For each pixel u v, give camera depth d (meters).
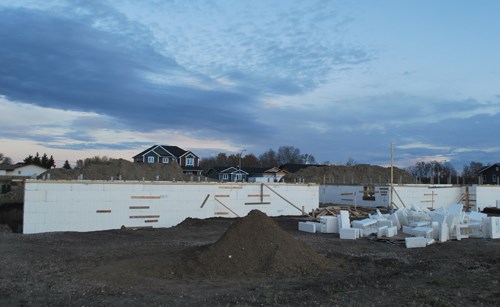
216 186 22.73
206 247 11.70
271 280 9.65
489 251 14.27
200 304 7.69
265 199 24.69
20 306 7.54
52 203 17.84
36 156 90.94
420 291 8.59
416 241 15.29
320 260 11.26
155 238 16.59
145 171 46.06
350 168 64.00
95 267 10.54
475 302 7.95
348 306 7.55
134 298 8.07
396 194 31.41
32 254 12.31
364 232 17.70
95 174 42.38
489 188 34.59
